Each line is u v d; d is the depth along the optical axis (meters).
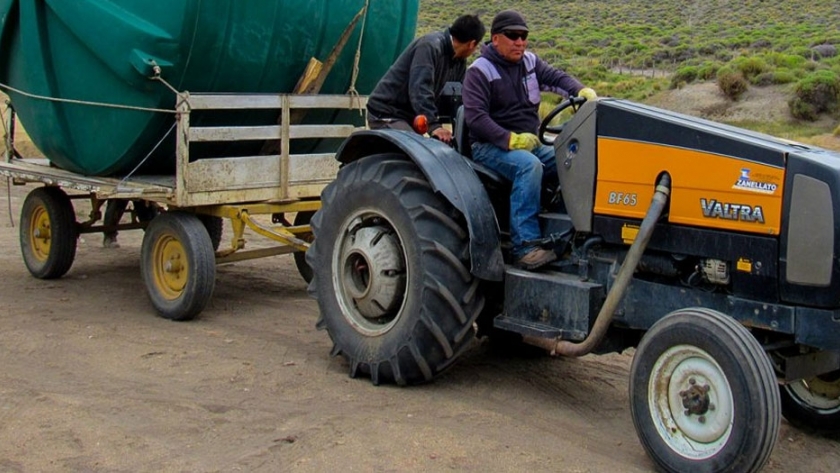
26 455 4.48
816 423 5.09
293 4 7.37
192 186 7.00
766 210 4.36
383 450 4.55
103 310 7.54
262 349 6.44
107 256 9.95
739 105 31.45
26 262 8.77
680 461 4.27
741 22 67.94
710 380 4.20
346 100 7.98
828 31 54.69
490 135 5.46
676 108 32.41
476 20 6.40
